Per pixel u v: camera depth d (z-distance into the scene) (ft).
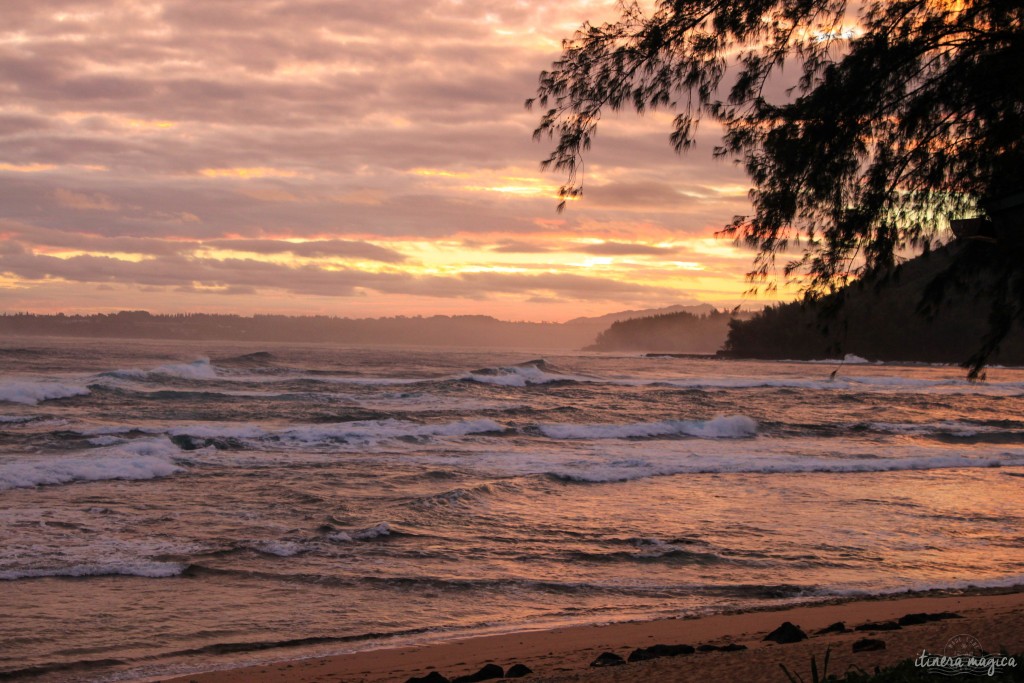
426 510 49.14
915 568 39.65
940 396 180.45
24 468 57.26
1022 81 19.74
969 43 20.84
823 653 22.24
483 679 22.40
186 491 53.72
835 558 41.27
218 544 40.14
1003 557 42.11
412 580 35.73
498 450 78.84
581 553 41.09
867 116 21.86
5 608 30.17
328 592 33.76
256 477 59.77
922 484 64.69
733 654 22.85
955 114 21.68
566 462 70.95
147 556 37.60
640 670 21.63
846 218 22.61
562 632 28.99
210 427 85.87
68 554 37.32
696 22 22.75
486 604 32.96
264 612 31.01
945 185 22.47
